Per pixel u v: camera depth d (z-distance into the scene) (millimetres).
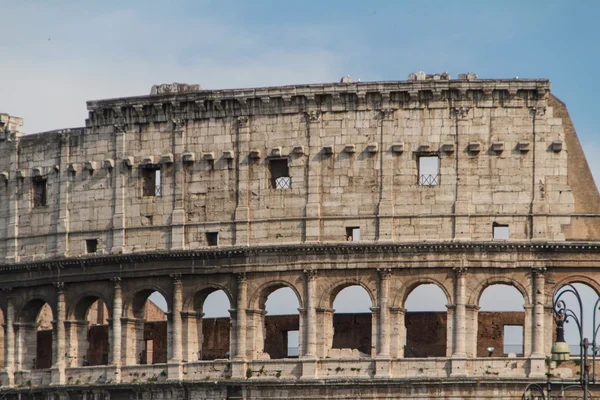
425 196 189500
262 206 195000
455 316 186875
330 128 193375
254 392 191250
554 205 187000
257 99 196375
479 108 189625
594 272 186000
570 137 189125
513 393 183500
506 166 188500
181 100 199500
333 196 192375
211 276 196875
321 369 189875
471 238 187375
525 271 186750
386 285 189125
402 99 191500
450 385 184625
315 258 191500
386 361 187375
